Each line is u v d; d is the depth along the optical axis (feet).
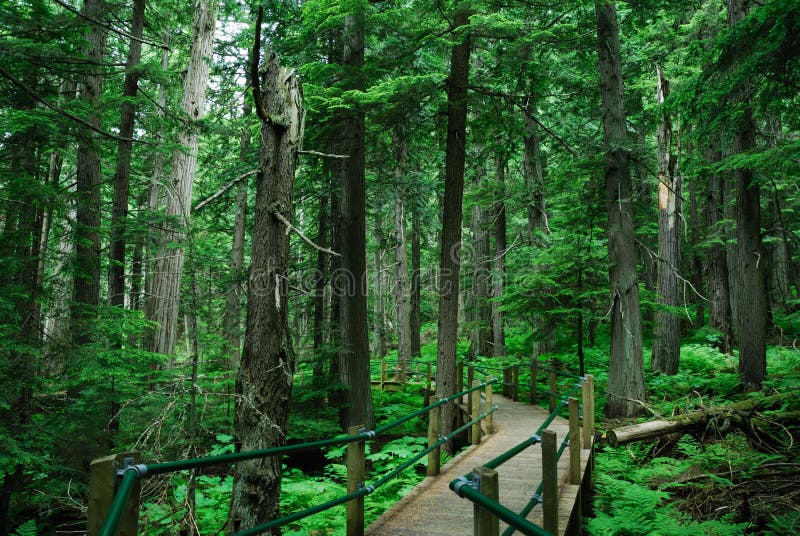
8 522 22.17
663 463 26.20
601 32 36.70
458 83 36.37
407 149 63.21
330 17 30.37
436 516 16.38
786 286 77.71
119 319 26.91
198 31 43.93
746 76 22.07
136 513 7.03
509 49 33.91
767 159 24.88
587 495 22.15
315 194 48.42
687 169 32.01
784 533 16.53
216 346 29.73
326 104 32.22
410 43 35.24
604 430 30.94
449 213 36.68
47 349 25.54
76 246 30.53
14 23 26.14
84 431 23.70
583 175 40.73
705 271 79.41
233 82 53.98
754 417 27.53
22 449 21.71
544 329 43.68
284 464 35.32
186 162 40.40
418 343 88.89
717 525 17.98
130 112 36.22
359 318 39.75
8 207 25.04
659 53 54.49
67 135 28.78
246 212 56.75
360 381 39.34
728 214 58.08
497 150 43.19
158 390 18.67
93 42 34.32
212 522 20.08
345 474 27.96
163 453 16.85
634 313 35.94
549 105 55.36
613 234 36.73
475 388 26.91
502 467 22.82
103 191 53.11
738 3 34.53
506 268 61.67
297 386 42.88
